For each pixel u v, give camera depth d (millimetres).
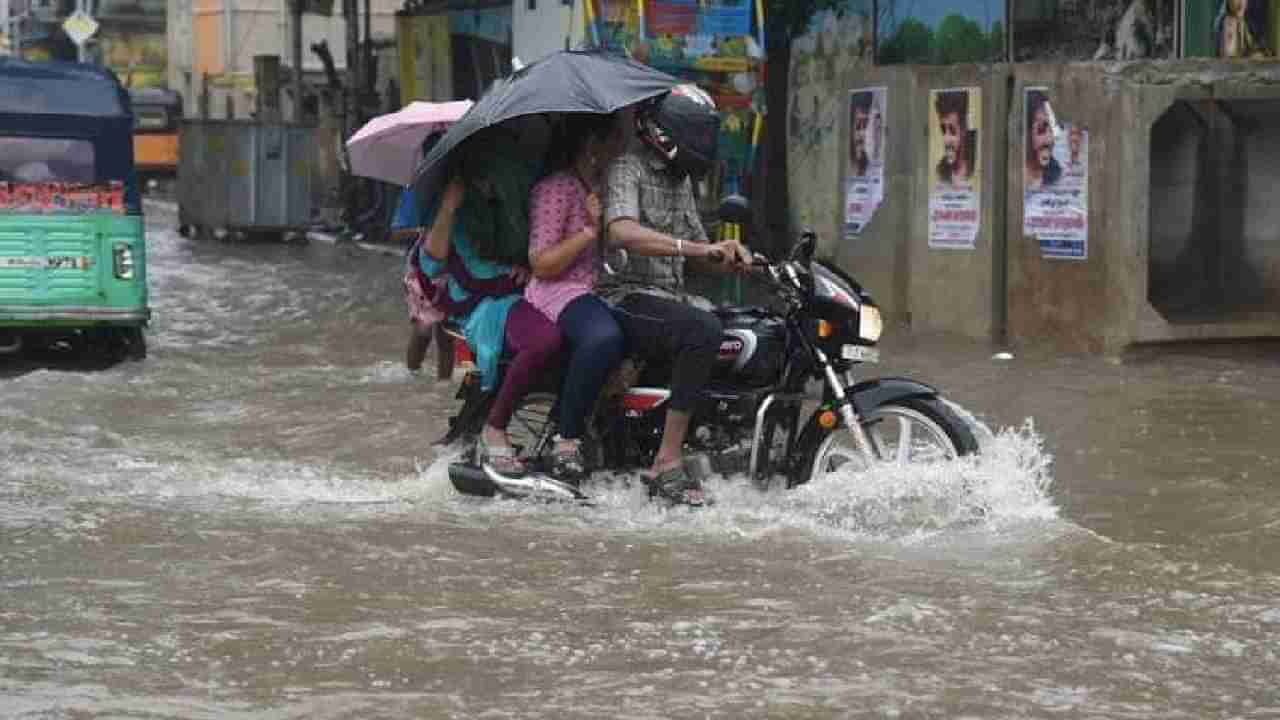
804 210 30484
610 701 8664
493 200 13148
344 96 53312
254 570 11242
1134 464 14984
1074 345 22250
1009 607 10305
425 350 20578
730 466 12859
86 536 12156
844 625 9930
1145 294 21547
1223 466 14891
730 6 27109
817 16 30203
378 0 74375
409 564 11375
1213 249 23953
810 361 12711
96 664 9289
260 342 24953
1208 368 20859
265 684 8961
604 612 10242
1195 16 26312
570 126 12961
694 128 12859
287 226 48250
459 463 13430
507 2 38500
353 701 8672
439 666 9242
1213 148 23844
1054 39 26656
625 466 13172
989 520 12336
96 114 23078
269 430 17047
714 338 12555
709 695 8742
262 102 61750
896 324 24953
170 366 22062
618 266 13000
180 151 50031
